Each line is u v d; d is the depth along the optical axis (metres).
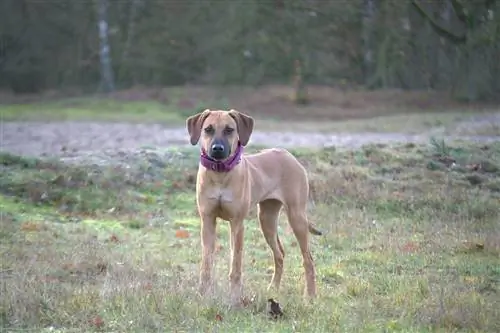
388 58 39.88
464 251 11.30
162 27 45.41
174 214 13.74
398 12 38.69
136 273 9.38
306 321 7.72
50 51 45.38
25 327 7.36
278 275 9.53
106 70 43.25
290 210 9.53
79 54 45.50
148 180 15.25
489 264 10.50
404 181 15.71
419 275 9.91
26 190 13.88
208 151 8.63
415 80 40.34
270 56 43.75
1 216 12.34
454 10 34.69
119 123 28.22
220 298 8.15
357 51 42.81
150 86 43.53
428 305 8.18
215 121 8.72
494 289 9.31
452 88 35.78
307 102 37.03
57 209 13.44
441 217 13.62
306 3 41.00
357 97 38.09
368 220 13.42
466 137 20.42
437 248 11.38
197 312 7.73
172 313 7.66
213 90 40.78
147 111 33.41
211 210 8.80
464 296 8.56
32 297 7.82
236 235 8.80
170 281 8.91
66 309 7.73
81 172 14.80
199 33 44.94
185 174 15.62
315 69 43.16
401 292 8.86
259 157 9.41
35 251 10.41
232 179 8.68
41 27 45.28
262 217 9.62
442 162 16.88
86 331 7.29
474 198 14.53
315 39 43.09
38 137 21.84
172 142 20.41
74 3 45.38
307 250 9.45
